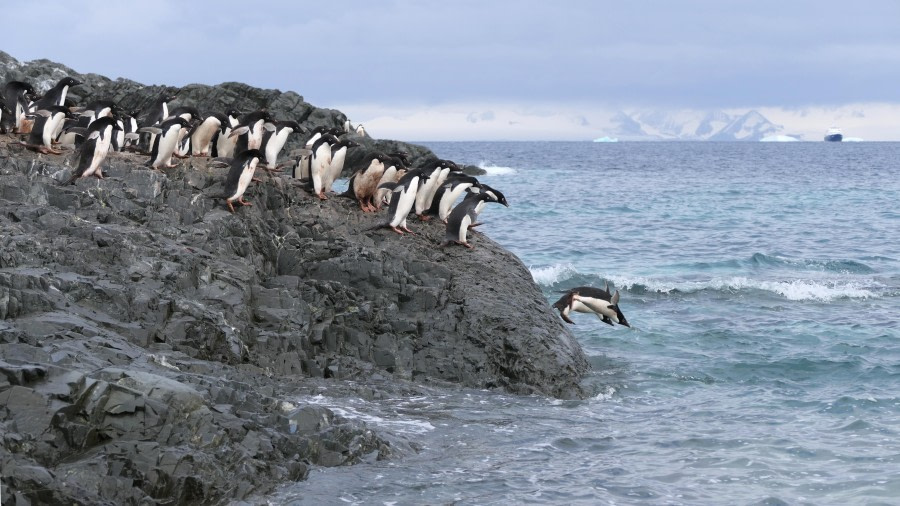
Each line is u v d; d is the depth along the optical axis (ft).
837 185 280.51
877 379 62.13
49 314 42.34
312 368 53.78
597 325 79.00
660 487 40.19
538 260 122.11
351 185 74.28
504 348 59.62
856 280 106.01
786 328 78.28
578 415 52.29
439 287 62.75
